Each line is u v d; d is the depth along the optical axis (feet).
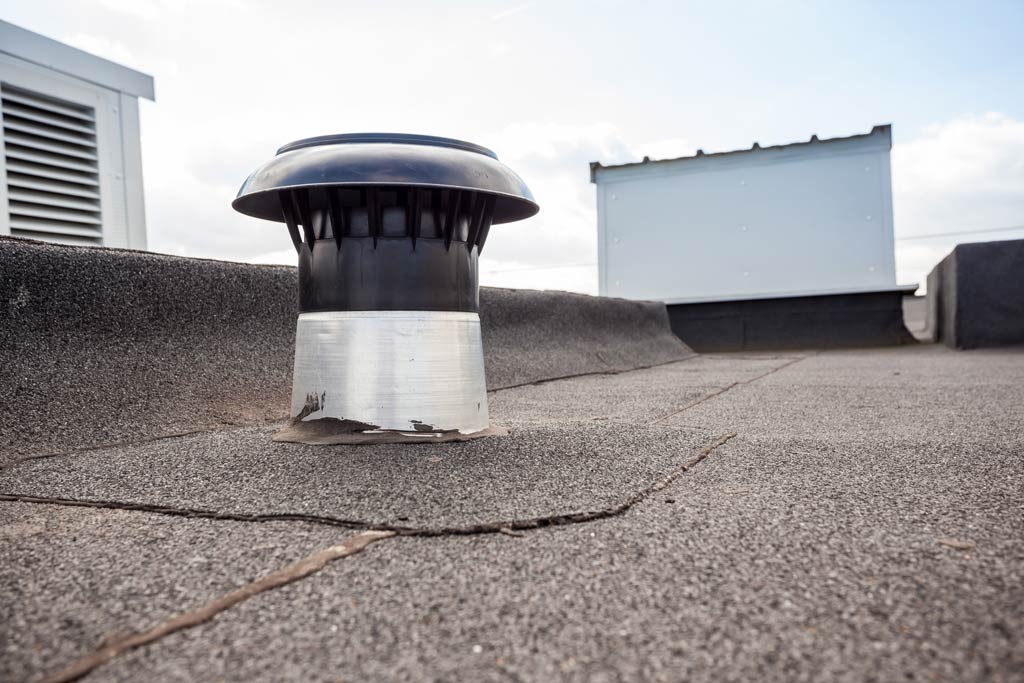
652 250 40.42
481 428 9.00
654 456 8.01
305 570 4.62
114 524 5.66
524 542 5.16
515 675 3.37
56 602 4.20
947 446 8.70
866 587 4.32
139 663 3.50
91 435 9.32
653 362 25.86
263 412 11.57
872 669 3.39
